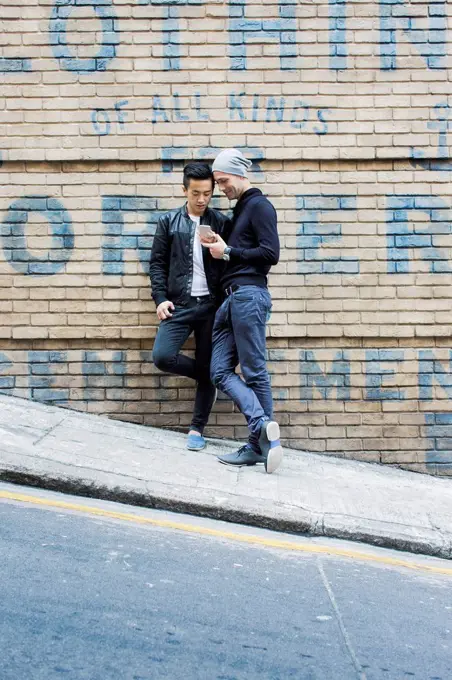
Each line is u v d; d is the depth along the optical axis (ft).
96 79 19.92
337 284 20.03
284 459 18.98
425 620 11.50
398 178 20.08
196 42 19.93
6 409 19.19
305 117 19.97
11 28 19.90
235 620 10.85
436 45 20.02
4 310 19.97
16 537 13.07
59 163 20.02
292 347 20.08
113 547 13.12
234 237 17.72
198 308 18.43
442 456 19.95
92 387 20.06
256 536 14.70
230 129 19.95
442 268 20.04
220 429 20.06
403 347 20.10
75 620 10.33
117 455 17.29
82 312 20.01
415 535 14.93
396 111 19.98
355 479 18.08
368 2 19.99
